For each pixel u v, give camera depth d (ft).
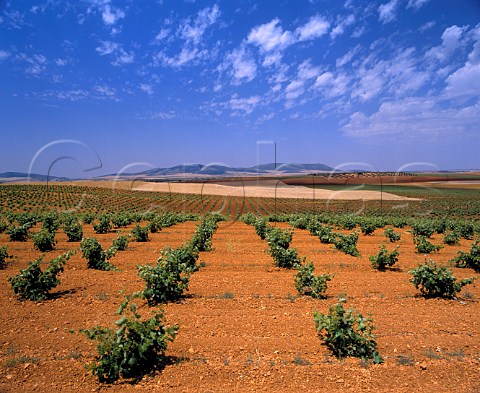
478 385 17.38
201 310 27.17
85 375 17.98
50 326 23.82
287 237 49.06
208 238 59.98
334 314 21.16
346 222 90.02
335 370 18.53
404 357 19.84
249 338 22.11
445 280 30.27
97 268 40.83
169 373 18.15
